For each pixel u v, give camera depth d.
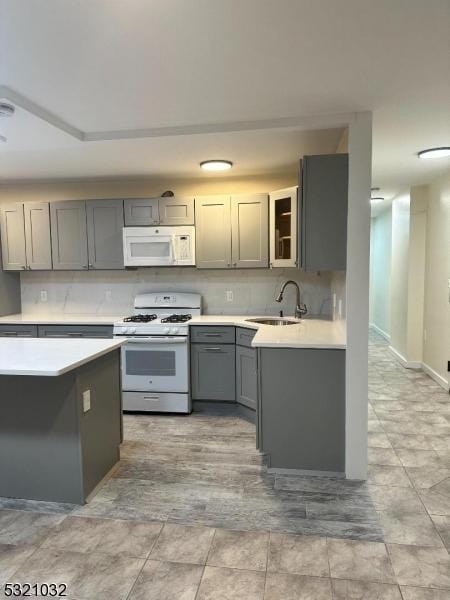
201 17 1.46
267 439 2.67
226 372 3.72
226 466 2.78
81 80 1.96
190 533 2.06
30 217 4.15
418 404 3.97
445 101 2.25
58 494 2.34
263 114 2.43
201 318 3.97
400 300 5.70
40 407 2.32
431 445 3.08
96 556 1.90
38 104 2.24
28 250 4.18
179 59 1.77
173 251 3.88
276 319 3.84
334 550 1.93
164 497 2.40
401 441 3.15
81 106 2.28
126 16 1.45
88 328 3.94
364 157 2.42
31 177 4.08
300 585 1.71
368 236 2.46
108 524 2.14
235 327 3.66
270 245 3.75
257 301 4.21
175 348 3.71
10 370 2.00
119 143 2.86
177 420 3.62
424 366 5.15
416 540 2.00
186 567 1.82
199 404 3.87
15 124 2.39
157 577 1.76
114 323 3.81
